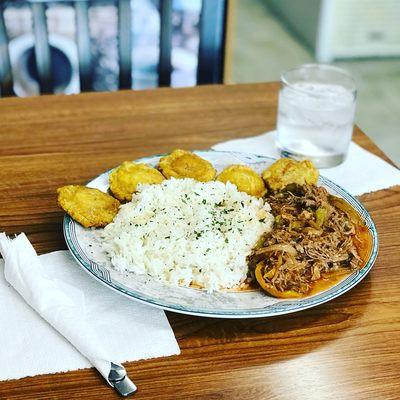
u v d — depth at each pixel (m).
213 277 0.40
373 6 1.81
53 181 0.55
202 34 0.85
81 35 0.79
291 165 0.52
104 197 0.48
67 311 0.39
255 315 0.38
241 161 0.55
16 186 0.54
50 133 0.61
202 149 0.60
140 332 0.39
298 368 0.38
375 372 0.37
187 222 0.45
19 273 0.41
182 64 0.88
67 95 0.69
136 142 0.61
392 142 1.42
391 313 0.42
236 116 0.66
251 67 1.77
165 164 0.52
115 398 0.35
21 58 0.84
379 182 0.56
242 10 2.16
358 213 0.47
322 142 0.57
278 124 0.59
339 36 1.85
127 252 0.42
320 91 0.60
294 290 0.40
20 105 0.66
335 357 0.38
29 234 0.48
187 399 0.35
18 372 0.36
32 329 0.39
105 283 0.40
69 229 0.45
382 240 0.49
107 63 0.85
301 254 0.42
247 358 0.38
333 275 0.42
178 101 0.69
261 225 0.45
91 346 0.37
